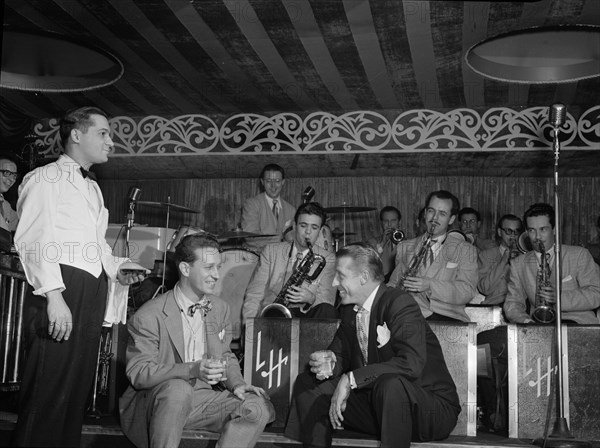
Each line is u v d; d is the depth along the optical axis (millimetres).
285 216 6531
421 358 3250
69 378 3082
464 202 8906
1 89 6859
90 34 5895
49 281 2963
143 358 3328
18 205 3100
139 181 9008
